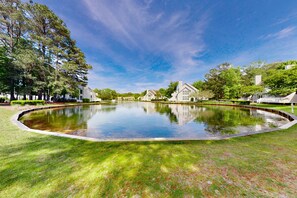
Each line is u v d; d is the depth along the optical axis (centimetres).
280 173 234
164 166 262
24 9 1938
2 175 231
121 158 298
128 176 229
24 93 2000
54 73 2278
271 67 3222
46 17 2167
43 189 198
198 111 1664
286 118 1070
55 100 2645
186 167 257
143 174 234
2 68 1700
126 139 435
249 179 217
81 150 344
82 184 209
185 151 335
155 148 358
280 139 429
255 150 338
